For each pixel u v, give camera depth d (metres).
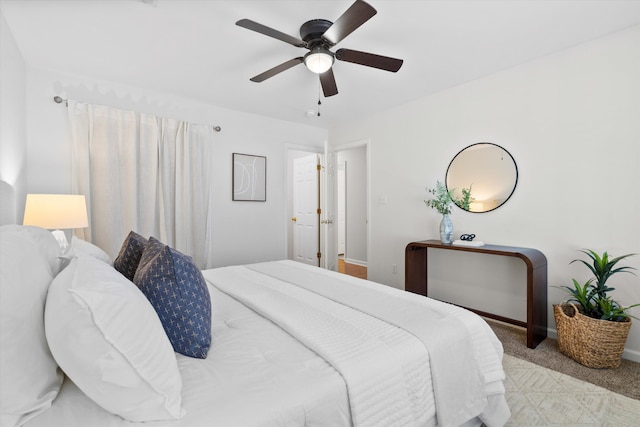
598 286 2.12
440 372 1.16
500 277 2.90
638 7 1.88
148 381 0.73
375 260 4.05
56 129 2.75
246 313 1.46
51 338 0.70
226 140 3.80
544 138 2.55
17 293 0.69
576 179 2.39
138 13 1.92
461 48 2.37
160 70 2.74
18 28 2.09
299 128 4.52
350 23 1.65
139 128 3.10
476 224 3.02
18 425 0.68
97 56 2.48
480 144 2.96
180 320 1.04
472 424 1.38
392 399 0.99
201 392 0.84
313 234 5.02
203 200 3.54
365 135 4.18
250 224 4.03
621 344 1.98
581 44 2.33
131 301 0.79
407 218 3.67
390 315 1.39
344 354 1.04
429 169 3.42
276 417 0.78
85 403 0.77
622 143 2.18
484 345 1.38
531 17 1.98
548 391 1.76
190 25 2.05
